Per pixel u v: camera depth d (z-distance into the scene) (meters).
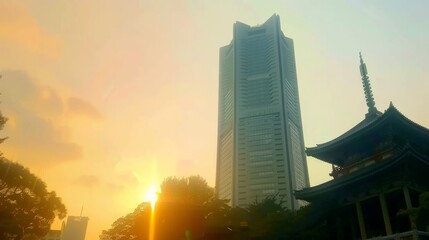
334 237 37.66
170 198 51.75
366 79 45.94
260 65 193.12
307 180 170.00
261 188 152.12
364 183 34.78
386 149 35.62
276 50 192.12
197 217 49.22
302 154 177.00
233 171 162.00
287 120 170.25
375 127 36.06
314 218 39.03
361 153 39.25
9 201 54.12
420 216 22.00
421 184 32.66
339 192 37.50
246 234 43.09
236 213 48.94
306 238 37.81
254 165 159.75
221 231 46.12
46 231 58.34
